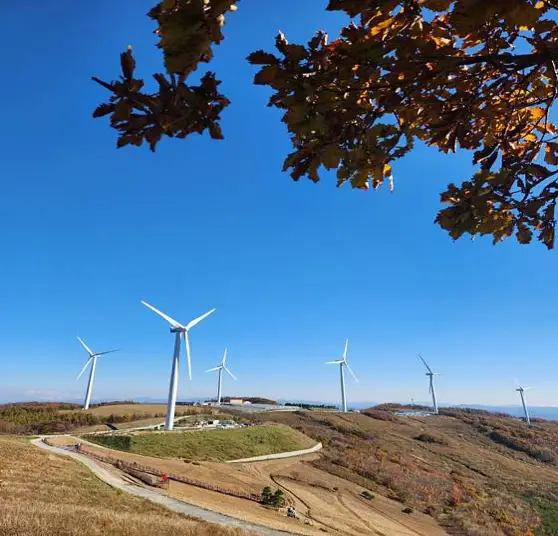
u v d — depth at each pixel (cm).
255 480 5012
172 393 7131
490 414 15175
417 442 9656
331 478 5647
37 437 6362
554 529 5062
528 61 212
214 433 6975
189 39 161
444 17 228
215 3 159
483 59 210
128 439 6022
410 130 242
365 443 8788
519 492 6606
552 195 293
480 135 312
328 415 11462
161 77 168
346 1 184
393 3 187
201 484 4350
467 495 5941
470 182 289
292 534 2923
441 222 303
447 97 270
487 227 307
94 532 1878
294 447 7262
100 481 3681
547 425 13400
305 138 228
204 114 175
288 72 204
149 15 168
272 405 14325
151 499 3300
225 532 2416
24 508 2102
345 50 200
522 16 167
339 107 213
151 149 183
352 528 3884
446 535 4231
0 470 3262
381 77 218
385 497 5244
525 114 321
